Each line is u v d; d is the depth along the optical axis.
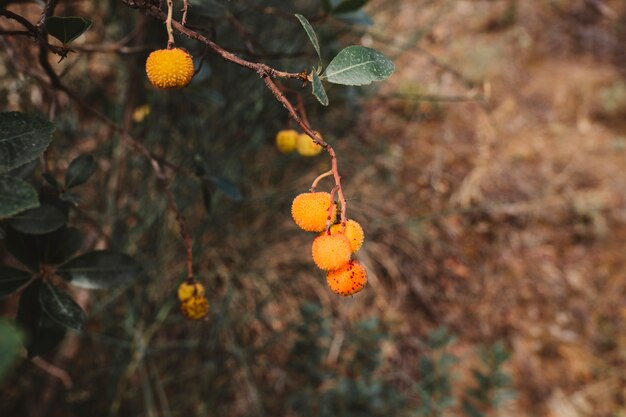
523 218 1.21
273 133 0.88
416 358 0.96
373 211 1.06
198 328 0.85
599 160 1.39
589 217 1.24
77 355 0.78
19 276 0.36
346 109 1.06
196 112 0.76
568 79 1.60
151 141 0.70
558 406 0.97
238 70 0.82
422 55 1.43
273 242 0.96
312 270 0.96
